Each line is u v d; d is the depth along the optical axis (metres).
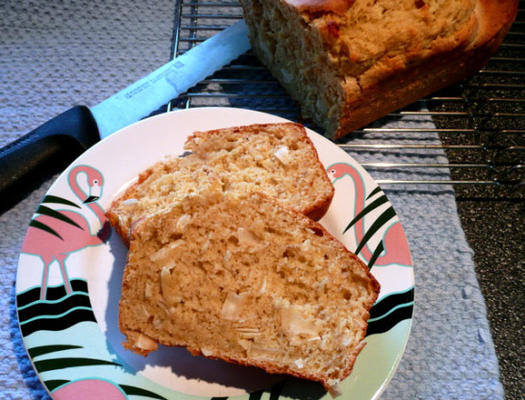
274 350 0.23
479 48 0.34
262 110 0.35
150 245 0.24
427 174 0.33
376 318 0.25
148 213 0.26
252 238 0.25
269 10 0.32
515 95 0.37
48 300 0.24
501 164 0.34
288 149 0.29
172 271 0.24
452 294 0.28
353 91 0.30
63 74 0.35
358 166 0.29
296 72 0.34
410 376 0.26
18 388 0.24
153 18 0.39
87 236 0.26
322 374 0.22
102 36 0.37
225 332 0.23
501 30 0.34
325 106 0.33
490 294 0.29
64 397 0.21
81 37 0.37
